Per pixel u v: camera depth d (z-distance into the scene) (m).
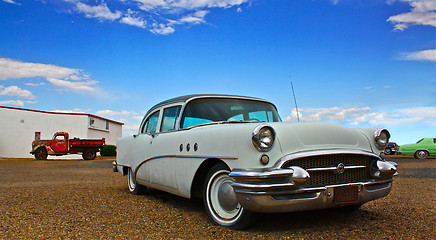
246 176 2.54
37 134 27.75
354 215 3.43
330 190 2.66
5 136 27.28
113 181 7.17
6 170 11.09
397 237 2.68
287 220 3.19
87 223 3.21
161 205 4.12
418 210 3.71
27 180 7.44
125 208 3.94
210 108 3.82
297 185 2.53
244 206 2.62
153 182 4.24
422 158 19.48
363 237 2.67
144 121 4.98
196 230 2.91
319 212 3.54
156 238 2.70
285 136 2.68
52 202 4.36
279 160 2.56
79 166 13.66
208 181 3.16
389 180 3.02
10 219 3.38
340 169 2.75
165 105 4.38
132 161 4.97
